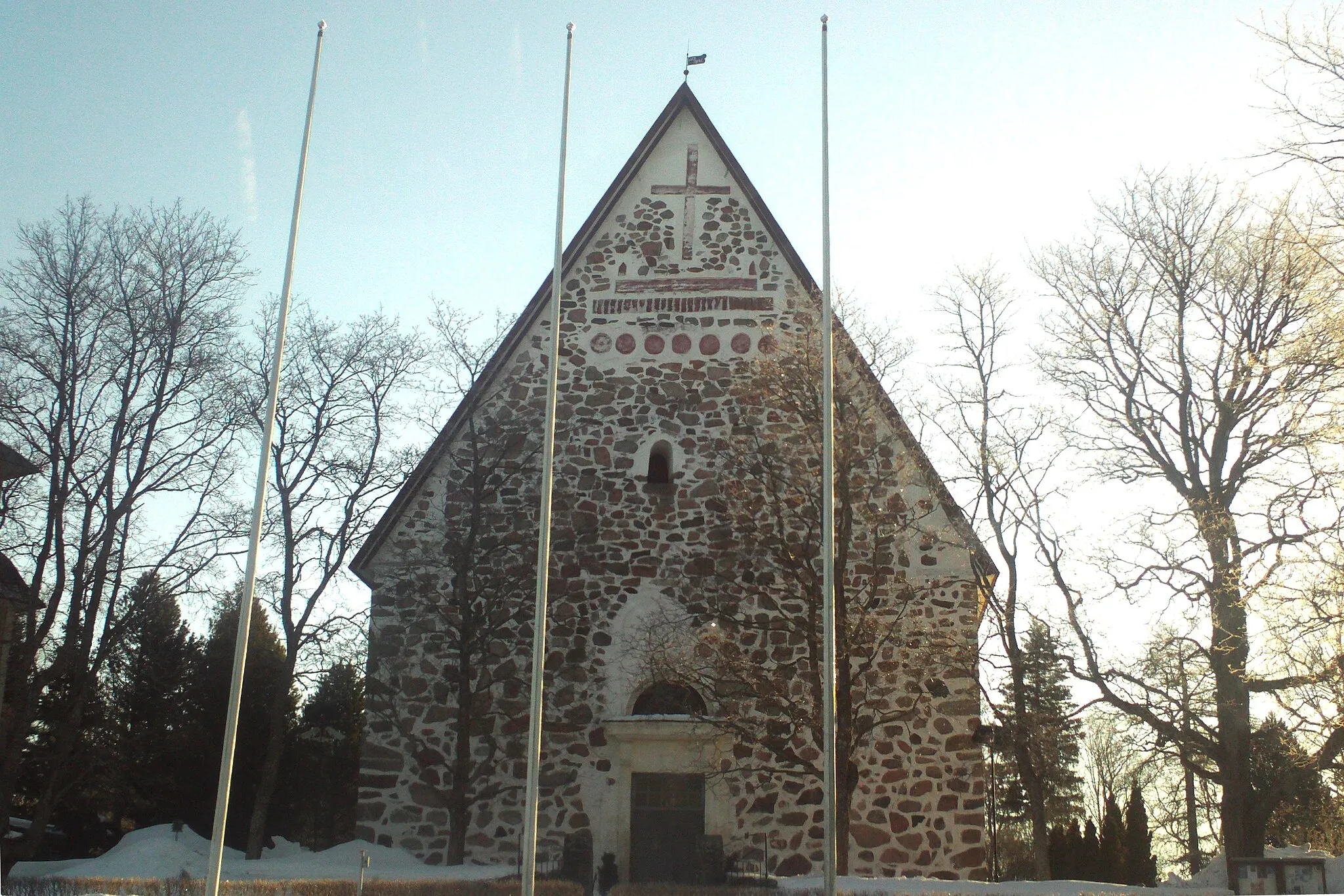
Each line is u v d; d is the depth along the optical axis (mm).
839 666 20781
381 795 23219
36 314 24438
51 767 26719
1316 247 17062
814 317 23000
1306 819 23797
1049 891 19234
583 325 25906
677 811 22859
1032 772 23203
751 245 26203
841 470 21688
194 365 24969
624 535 24469
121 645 26781
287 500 24375
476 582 23438
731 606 23781
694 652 23234
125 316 24828
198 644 33031
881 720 21469
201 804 30062
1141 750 21531
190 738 30578
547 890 18969
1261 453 20156
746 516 23109
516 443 25000
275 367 17219
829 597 16906
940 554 23953
